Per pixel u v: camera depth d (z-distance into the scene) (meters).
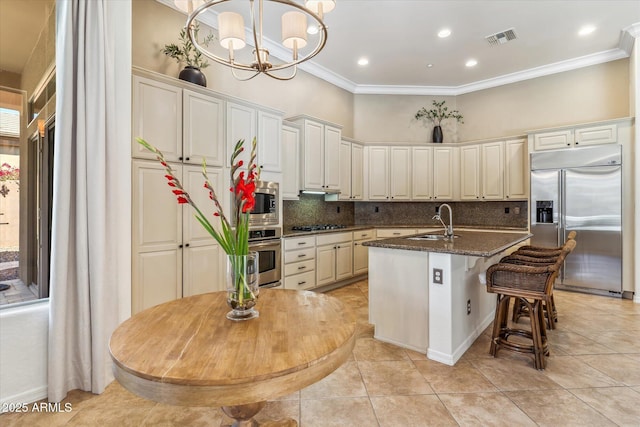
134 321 1.32
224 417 1.84
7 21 2.07
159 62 3.23
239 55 4.02
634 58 3.95
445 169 5.70
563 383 2.17
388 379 2.24
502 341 2.53
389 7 3.53
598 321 3.29
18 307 2.02
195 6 1.76
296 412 1.88
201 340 1.13
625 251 4.06
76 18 2.04
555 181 4.50
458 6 3.52
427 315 2.61
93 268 2.05
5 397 1.91
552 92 5.09
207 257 2.98
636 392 2.06
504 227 5.22
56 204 1.98
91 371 2.08
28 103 2.14
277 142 3.84
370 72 5.31
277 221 3.83
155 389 0.91
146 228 2.55
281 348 1.07
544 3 3.46
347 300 4.12
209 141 3.04
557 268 2.28
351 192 5.41
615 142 4.15
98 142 2.07
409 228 5.48
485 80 5.63
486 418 1.82
